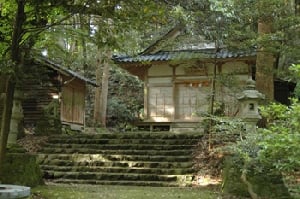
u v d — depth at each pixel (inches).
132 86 924.0
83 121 737.0
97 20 265.0
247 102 303.4
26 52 291.4
